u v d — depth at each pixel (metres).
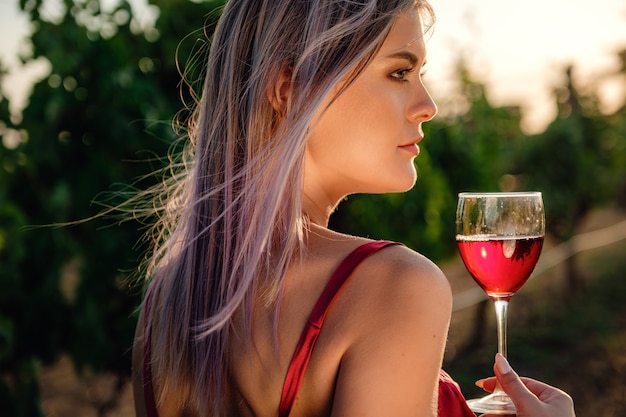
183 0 4.36
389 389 1.24
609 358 8.72
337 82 1.35
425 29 1.48
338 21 1.35
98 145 4.07
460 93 10.14
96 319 4.09
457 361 8.75
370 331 1.26
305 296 1.33
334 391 1.29
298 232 1.37
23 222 3.83
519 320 10.75
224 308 1.38
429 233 6.80
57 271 4.05
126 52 4.08
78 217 4.06
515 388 1.49
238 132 1.47
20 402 4.06
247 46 1.48
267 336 1.35
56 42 3.98
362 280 1.30
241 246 1.40
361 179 1.44
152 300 1.62
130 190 4.10
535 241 1.58
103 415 4.62
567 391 7.79
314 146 1.44
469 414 1.60
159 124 4.11
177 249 1.62
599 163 13.88
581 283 13.31
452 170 8.32
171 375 1.52
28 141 3.99
